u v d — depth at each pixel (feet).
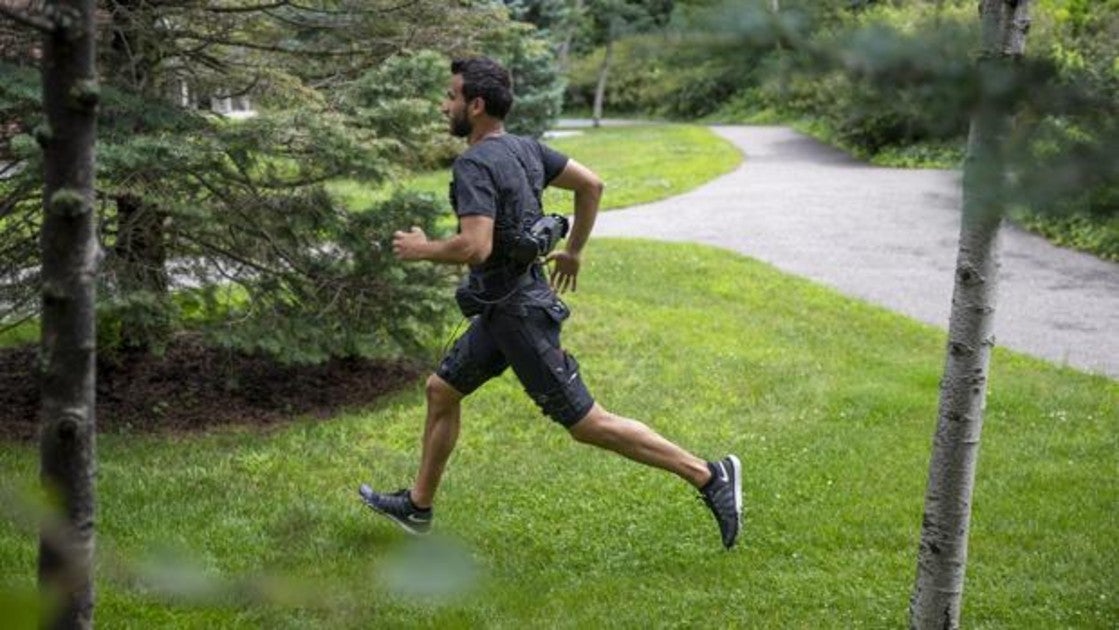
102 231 17.90
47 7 5.73
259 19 20.83
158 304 17.66
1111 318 29.68
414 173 22.09
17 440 17.90
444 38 22.09
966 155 4.05
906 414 20.34
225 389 20.85
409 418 19.57
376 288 20.27
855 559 13.80
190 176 18.90
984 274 10.19
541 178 13.29
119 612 11.41
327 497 15.75
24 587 2.79
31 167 15.94
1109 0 35.68
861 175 64.39
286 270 20.02
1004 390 21.66
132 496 15.35
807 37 3.93
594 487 16.25
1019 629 11.92
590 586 12.87
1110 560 13.66
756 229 45.37
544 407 13.16
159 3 18.71
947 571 10.81
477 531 14.42
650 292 31.48
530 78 76.28
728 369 23.27
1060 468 17.20
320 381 21.74
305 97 19.80
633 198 54.60
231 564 12.88
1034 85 3.89
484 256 12.35
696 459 13.53
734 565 13.62
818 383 22.27
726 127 108.78
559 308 13.07
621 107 133.80
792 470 17.22
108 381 20.68
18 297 18.02
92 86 5.85
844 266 37.55
